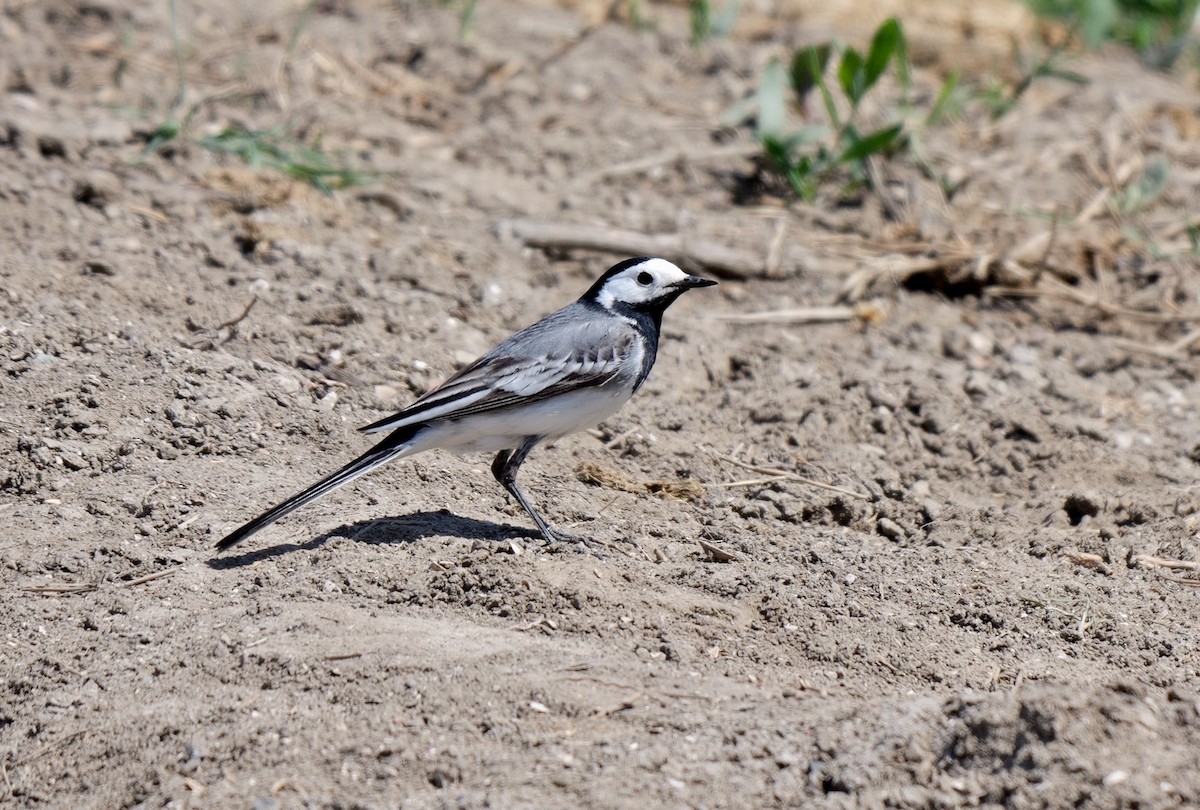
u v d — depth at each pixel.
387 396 12.31
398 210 15.61
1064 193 17.77
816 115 18.88
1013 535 11.31
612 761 7.67
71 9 18.94
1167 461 12.62
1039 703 7.63
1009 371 14.06
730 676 8.67
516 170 17.12
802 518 11.57
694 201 16.95
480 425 10.20
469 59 19.39
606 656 8.73
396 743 7.86
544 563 9.73
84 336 12.08
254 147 15.52
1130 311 15.45
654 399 13.02
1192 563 10.70
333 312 13.26
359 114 17.75
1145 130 19.58
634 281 10.95
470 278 14.49
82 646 8.88
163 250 13.78
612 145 17.83
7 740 8.34
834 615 9.46
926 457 12.63
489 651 8.67
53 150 15.25
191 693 8.39
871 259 15.90
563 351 10.41
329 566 9.63
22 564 9.63
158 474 10.74
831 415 13.00
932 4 23.20
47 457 10.65
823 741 7.80
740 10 22.25
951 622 9.66
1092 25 22.05
